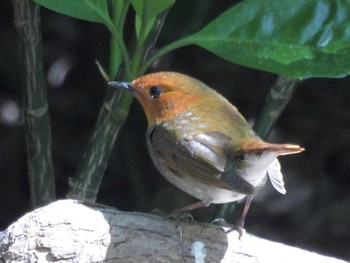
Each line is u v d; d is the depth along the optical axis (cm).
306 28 934
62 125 1550
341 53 932
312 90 1512
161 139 1033
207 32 948
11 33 1517
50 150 1077
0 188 1544
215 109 1030
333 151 1527
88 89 1539
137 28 973
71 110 1542
